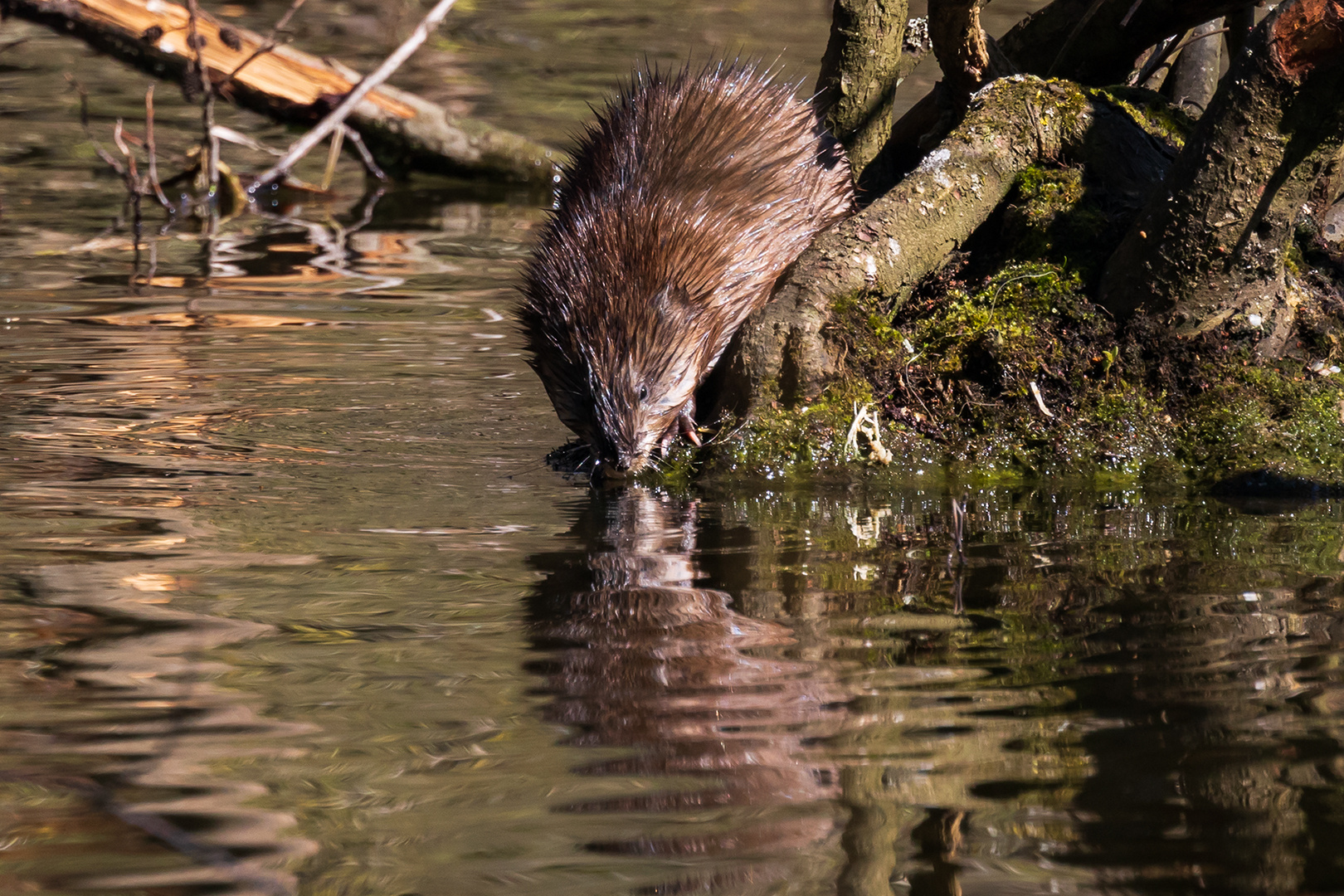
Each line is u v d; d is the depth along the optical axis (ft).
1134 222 35.17
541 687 20.49
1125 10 42.78
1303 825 16.25
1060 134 38.22
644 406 34.06
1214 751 18.10
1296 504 30.76
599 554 27.30
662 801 17.12
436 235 65.82
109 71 98.58
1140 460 33.68
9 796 17.17
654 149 37.09
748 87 39.55
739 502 31.63
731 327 36.58
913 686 20.34
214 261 59.47
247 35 74.90
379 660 21.56
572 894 15.03
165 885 15.31
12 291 52.90
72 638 22.48
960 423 34.83
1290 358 35.76
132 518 29.37
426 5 116.78
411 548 27.68
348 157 82.53
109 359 43.80
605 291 34.81
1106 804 16.84
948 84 43.80
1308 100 31.89
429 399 40.42
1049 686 20.29
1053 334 35.45
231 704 19.93
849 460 33.91
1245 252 34.22
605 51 102.12
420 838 16.24
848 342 35.06
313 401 39.91
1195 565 26.11
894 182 46.09
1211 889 14.94
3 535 28.02
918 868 15.52
